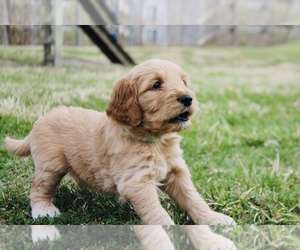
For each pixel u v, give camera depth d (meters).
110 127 0.97
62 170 1.01
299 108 1.82
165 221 0.90
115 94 0.97
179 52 3.32
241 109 1.74
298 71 2.72
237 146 1.42
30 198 1.00
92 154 0.98
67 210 1.01
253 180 1.16
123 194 0.92
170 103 0.92
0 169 1.07
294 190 1.13
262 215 1.02
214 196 1.08
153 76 0.94
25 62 1.57
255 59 3.17
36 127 1.03
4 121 1.17
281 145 1.43
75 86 1.46
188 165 1.23
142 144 0.95
